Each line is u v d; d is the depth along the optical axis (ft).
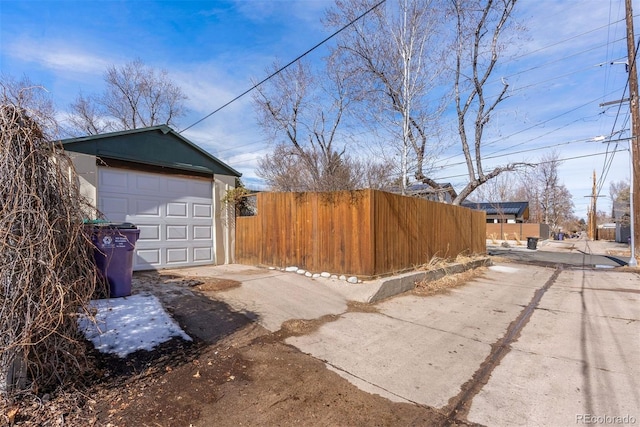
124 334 12.65
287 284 22.72
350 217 24.32
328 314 18.45
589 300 24.32
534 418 9.33
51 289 8.50
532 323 18.35
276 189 61.52
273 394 10.24
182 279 22.30
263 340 14.32
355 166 57.77
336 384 11.03
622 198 148.77
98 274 12.42
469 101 44.32
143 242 25.80
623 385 11.22
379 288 21.89
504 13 39.81
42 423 8.10
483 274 35.94
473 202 126.62
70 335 9.57
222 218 31.24
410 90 37.81
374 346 14.39
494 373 12.14
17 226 8.27
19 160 8.29
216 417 8.99
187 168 28.71
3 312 8.08
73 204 9.71
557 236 134.10
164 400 9.51
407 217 28.14
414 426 8.94
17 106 8.55
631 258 45.32
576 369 12.49
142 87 81.41
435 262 31.71
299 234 26.78
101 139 23.41
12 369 8.42
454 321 18.33
